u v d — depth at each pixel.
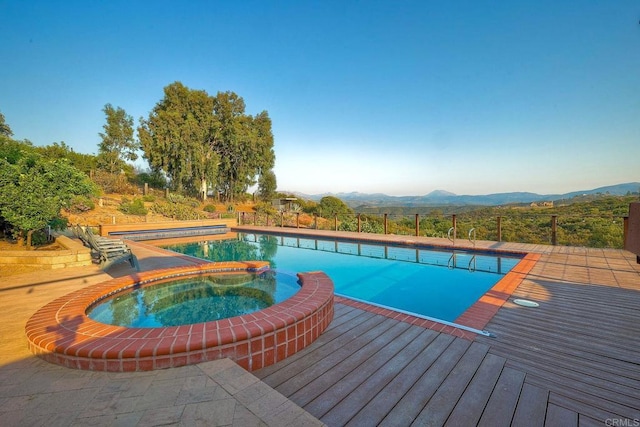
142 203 16.59
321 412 1.71
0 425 1.41
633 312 3.30
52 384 1.79
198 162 22.39
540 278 4.75
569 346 2.53
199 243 11.12
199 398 1.60
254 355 2.21
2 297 3.84
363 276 6.48
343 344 2.61
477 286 5.62
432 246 8.47
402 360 2.32
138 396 1.63
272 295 4.20
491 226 9.48
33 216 6.01
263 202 26.38
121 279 3.91
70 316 2.58
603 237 7.84
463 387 1.95
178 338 2.08
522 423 1.61
